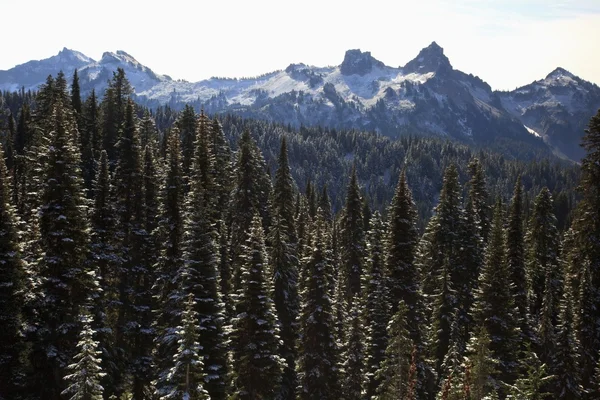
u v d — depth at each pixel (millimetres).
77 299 34656
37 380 33219
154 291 44500
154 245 45250
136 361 42125
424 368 38406
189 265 31547
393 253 44375
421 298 44375
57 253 33938
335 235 73000
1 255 31203
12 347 31625
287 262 40312
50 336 33125
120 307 43531
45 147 35844
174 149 42219
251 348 32781
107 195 44188
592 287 38469
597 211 40406
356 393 38281
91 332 23547
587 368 37594
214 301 31344
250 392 33094
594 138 41219
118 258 42906
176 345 30734
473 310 40812
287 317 39594
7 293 31312
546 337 37406
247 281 33625
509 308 40062
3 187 32469
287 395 38938
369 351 39125
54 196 34188
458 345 39094
